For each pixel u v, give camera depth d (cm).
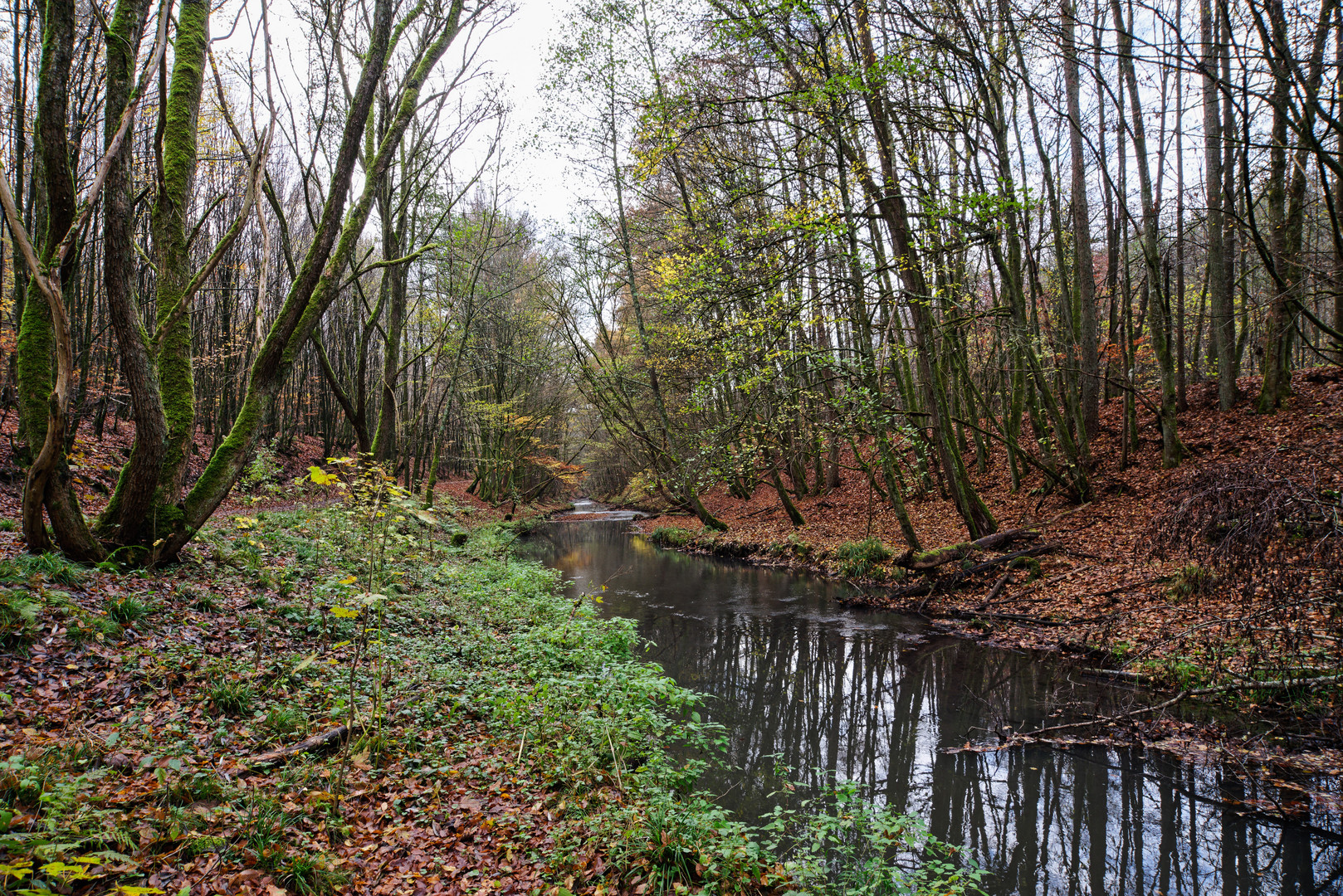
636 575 1766
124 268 627
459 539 1706
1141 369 2175
